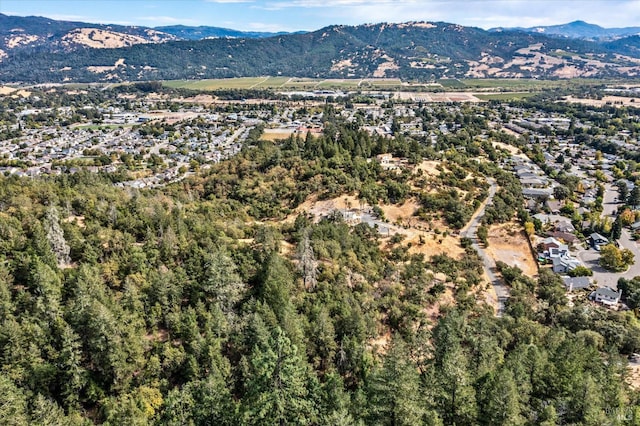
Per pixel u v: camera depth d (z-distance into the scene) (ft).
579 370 194.08
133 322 208.74
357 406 158.81
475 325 248.73
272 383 149.79
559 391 190.08
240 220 388.57
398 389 148.46
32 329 192.44
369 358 211.41
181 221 303.48
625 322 311.88
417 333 239.09
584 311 312.71
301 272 274.16
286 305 221.66
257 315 208.13
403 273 334.44
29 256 232.12
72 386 185.16
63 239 253.85
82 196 331.98
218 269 238.27
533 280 377.50
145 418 169.99
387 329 268.82
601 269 424.05
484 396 170.60
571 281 390.01
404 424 146.30
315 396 162.71
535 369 198.90
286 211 459.32
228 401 169.17
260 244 293.23
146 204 344.49
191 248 269.03
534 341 256.93
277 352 152.66
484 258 409.49
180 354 202.59
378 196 479.41
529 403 185.06
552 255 427.33
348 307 247.50
